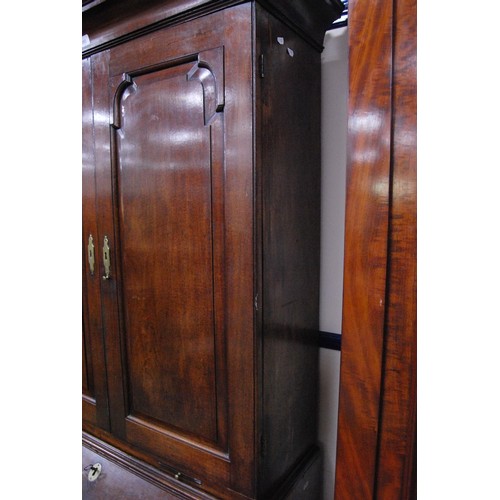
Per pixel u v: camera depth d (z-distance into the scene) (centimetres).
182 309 90
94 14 92
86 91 100
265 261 83
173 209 89
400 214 48
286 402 98
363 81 48
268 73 80
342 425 54
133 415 104
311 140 106
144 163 92
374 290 50
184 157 86
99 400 110
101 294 104
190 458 93
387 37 46
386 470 51
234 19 76
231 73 77
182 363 92
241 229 80
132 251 97
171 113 86
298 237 101
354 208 50
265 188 82
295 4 86
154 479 98
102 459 108
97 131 99
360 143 49
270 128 83
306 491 108
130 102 93
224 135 80
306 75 101
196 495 91
